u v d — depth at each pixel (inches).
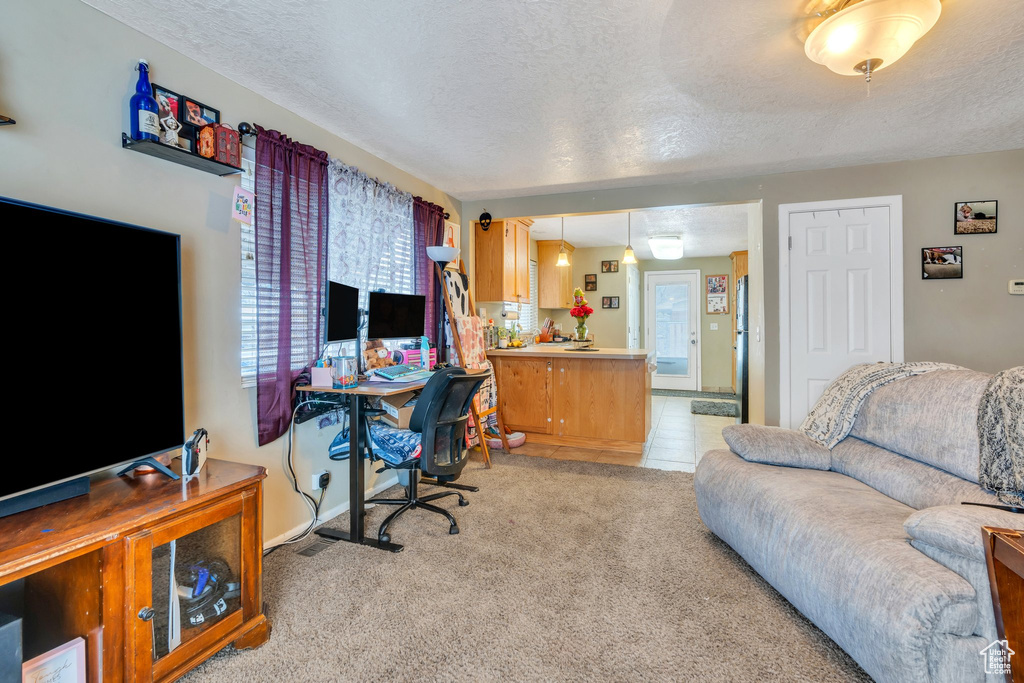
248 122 87.3
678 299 319.6
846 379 97.5
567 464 149.7
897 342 130.0
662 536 96.9
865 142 116.3
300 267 94.9
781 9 65.3
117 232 59.3
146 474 63.0
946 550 51.1
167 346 65.5
